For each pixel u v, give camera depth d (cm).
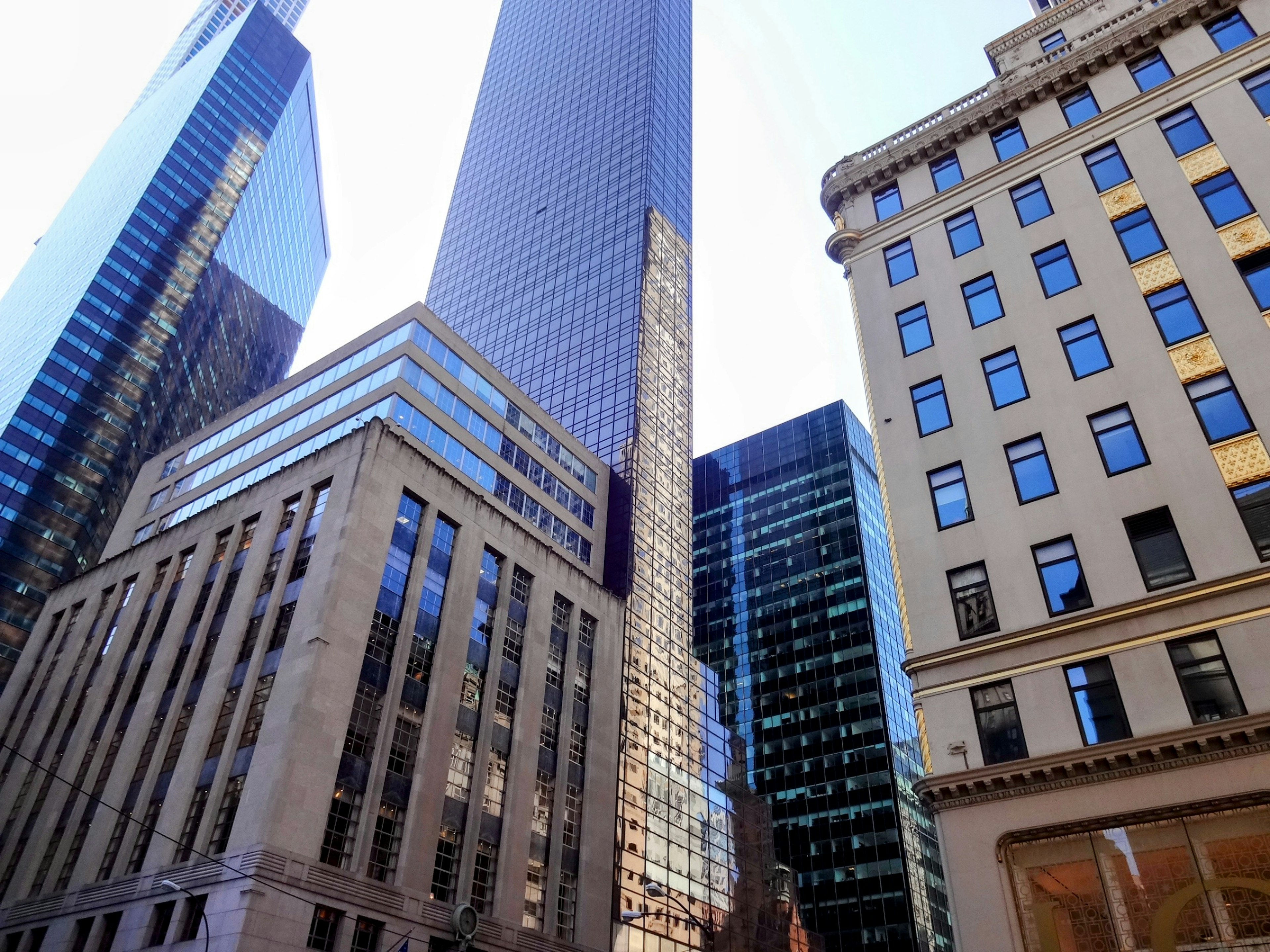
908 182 4100
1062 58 3862
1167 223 3175
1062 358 3134
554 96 16150
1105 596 2630
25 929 4800
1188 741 2284
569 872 5781
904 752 11256
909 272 3778
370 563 5256
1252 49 3344
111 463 13125
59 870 4972
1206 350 2848
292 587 5222
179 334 14762
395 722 4981
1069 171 3547
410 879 4653
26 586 11600
